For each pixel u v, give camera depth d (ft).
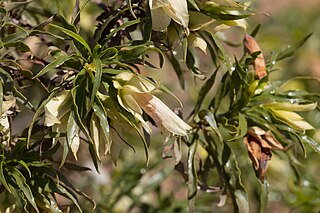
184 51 2.28
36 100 2.92
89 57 2.18
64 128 2.16
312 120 3.10
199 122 2.51
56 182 2.26
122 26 2.21
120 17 2.35
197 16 2.29
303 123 2.45
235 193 2.46
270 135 2.41
